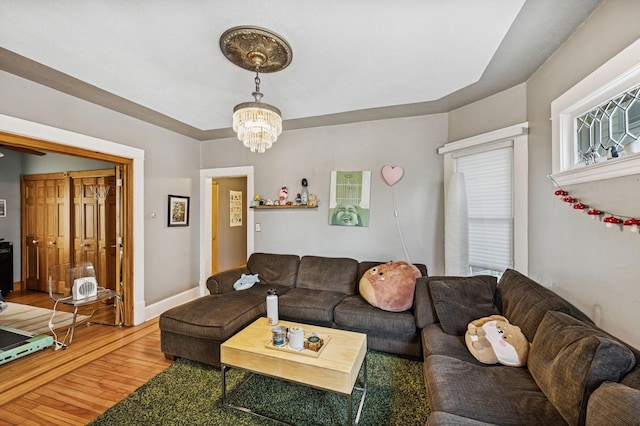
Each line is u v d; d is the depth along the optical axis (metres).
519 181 2.56
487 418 1.26
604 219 1.54
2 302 3.06
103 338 3.05
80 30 1.78
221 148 4.43
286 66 2.20
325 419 1.82
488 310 2.16
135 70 2.29
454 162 3.21
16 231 4.91
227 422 1.80
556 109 2.06
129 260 3.39
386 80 2.47
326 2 1.54
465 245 2.90
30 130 2.47
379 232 3.58
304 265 3.52
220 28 1.76
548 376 1.34
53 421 1.82
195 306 2.67
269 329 2.22
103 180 4.24
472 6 1.57
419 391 2.08
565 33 1.91
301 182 3.95
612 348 1.13
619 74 1.48
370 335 2.60
